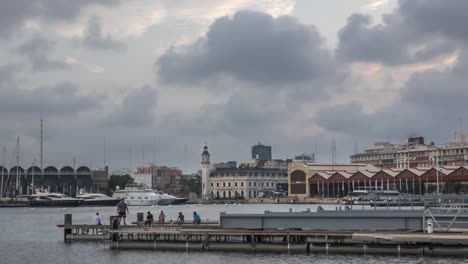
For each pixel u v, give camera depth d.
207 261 71.06
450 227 71.50
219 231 77.44
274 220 77.88
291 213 77.25
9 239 107.19
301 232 73.69
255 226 78.62
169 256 75.88
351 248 72.69
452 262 65.38
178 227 84.56
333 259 69.25
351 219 74.50
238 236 79.75
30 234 119.88
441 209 73.75
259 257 72.44
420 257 68.81
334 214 75.19
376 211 73.94
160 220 94.25
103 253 80.94
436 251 69.44
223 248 78.25
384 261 67.00
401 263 65.44
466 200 112.88
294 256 72.31
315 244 74.19
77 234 96.62
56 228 138.00
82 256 79.38
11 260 78.19
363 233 70.25
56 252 84.31
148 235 83.50
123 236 84.94
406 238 67.75
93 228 95.75
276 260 69.94
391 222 72.94
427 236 66.94
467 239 65.62
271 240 77.19
